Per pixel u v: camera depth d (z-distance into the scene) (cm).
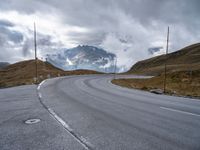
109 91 1938
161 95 1708
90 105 1120
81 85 2552
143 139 577
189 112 959
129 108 1046
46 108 1009
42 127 682
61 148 504
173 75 5156
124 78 5803
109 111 960
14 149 498
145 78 6144
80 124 725
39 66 9238
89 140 563
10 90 1797
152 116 863
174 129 677
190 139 583
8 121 757
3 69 10600
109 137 589
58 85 2398
